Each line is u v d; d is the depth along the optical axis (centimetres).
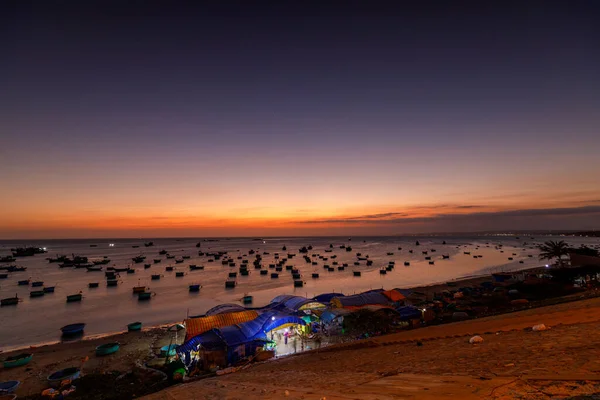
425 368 983
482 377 696
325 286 8988
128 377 2852
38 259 17888
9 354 3716
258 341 3194
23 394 2681
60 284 9625
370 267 12900
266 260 16138
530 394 516
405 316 4206
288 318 3597
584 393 476
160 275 11350
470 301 5441
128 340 4159
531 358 816
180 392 1412
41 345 4203
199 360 3073
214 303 6956
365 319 4050
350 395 718
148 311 6241
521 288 5778
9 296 7906
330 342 3616
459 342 1428
